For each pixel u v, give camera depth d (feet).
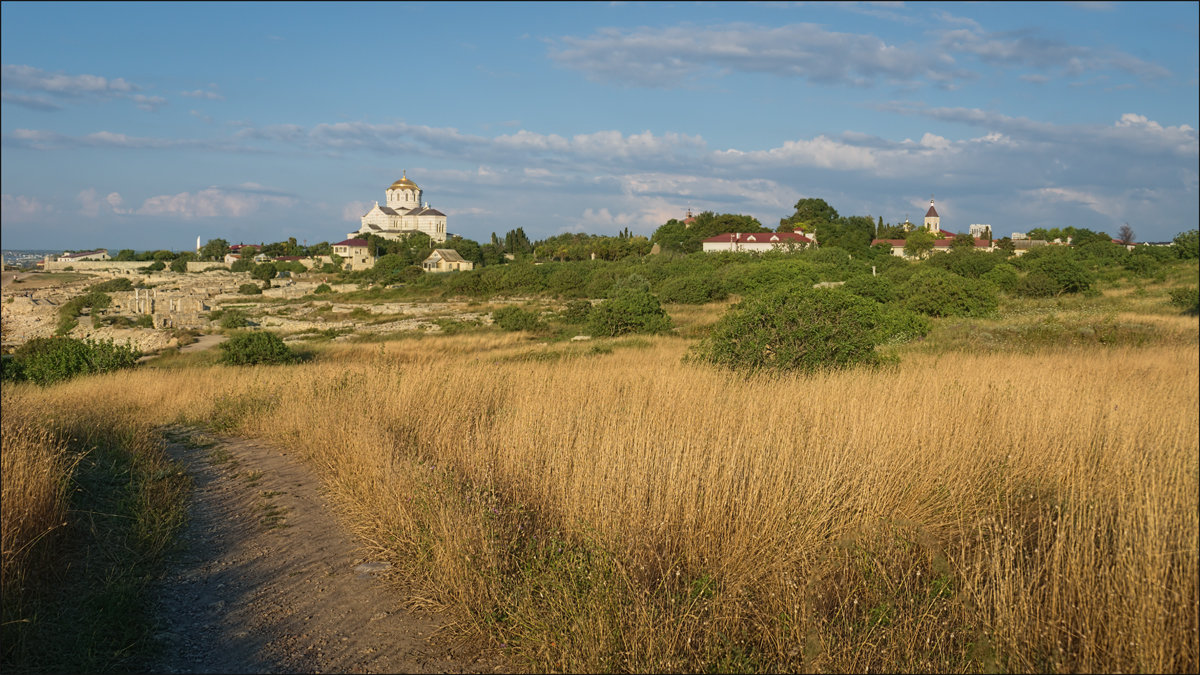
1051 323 92.27
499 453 25.55
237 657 15.33
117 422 42.70
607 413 29.84
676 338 107.14
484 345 120.47
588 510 19.08
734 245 342.03
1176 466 20.71
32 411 39.24
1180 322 99.30
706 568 16.89
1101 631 13.60
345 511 24.80
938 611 14.53
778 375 47.03
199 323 191.52
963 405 31.32
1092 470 22.03
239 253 533.55
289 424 39.88
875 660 13.46
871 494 19.62
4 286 343.05
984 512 19.89
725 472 19.80
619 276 235.40
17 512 19.13
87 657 14.98
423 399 36.63
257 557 21.34
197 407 50.80
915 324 89.04
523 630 15.26
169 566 20.57
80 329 183.01
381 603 17.72
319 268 431.43
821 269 191.21
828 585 15.81
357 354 107.04
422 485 21.84
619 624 14.38
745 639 14.44
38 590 17.56
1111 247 250.98
